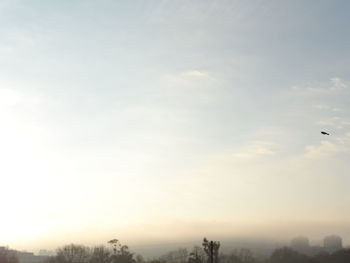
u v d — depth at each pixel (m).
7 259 183.88
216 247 107.81
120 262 171.00
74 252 179.62
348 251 172.88
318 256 178.88
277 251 182.38
